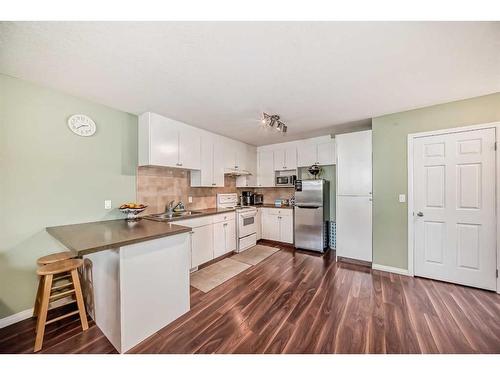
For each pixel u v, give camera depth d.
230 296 2.34
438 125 2.60
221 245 3.60
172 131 3.03
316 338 1.65
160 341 1.65
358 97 2.37
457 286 2.49
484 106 2.36
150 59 1.64
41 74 1.84
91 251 1.32
